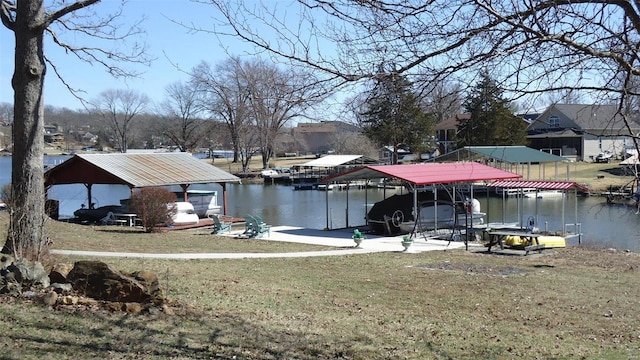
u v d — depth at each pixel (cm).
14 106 1248
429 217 2828
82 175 3269
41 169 1263
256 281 1398
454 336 985
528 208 4238
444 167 2964
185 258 1767
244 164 8375
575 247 2425
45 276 980
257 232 2581
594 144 5541
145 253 1838
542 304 1315
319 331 942
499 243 2339
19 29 1234
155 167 3366
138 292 945
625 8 481
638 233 2922
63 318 831
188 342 794
